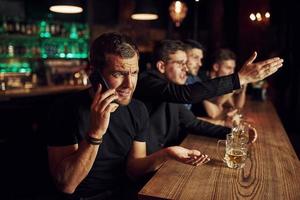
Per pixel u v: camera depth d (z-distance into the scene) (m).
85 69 5.90
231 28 6.48
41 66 5.57
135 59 1.57
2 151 3.42
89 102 1.66
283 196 1.31
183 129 2.41
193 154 1.56
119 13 6.69
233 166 1.61
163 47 2.37
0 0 5.17
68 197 1.64
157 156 1.67
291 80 5.95
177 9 3.62
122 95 1.59
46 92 4.74
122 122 1.74
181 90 1.99
